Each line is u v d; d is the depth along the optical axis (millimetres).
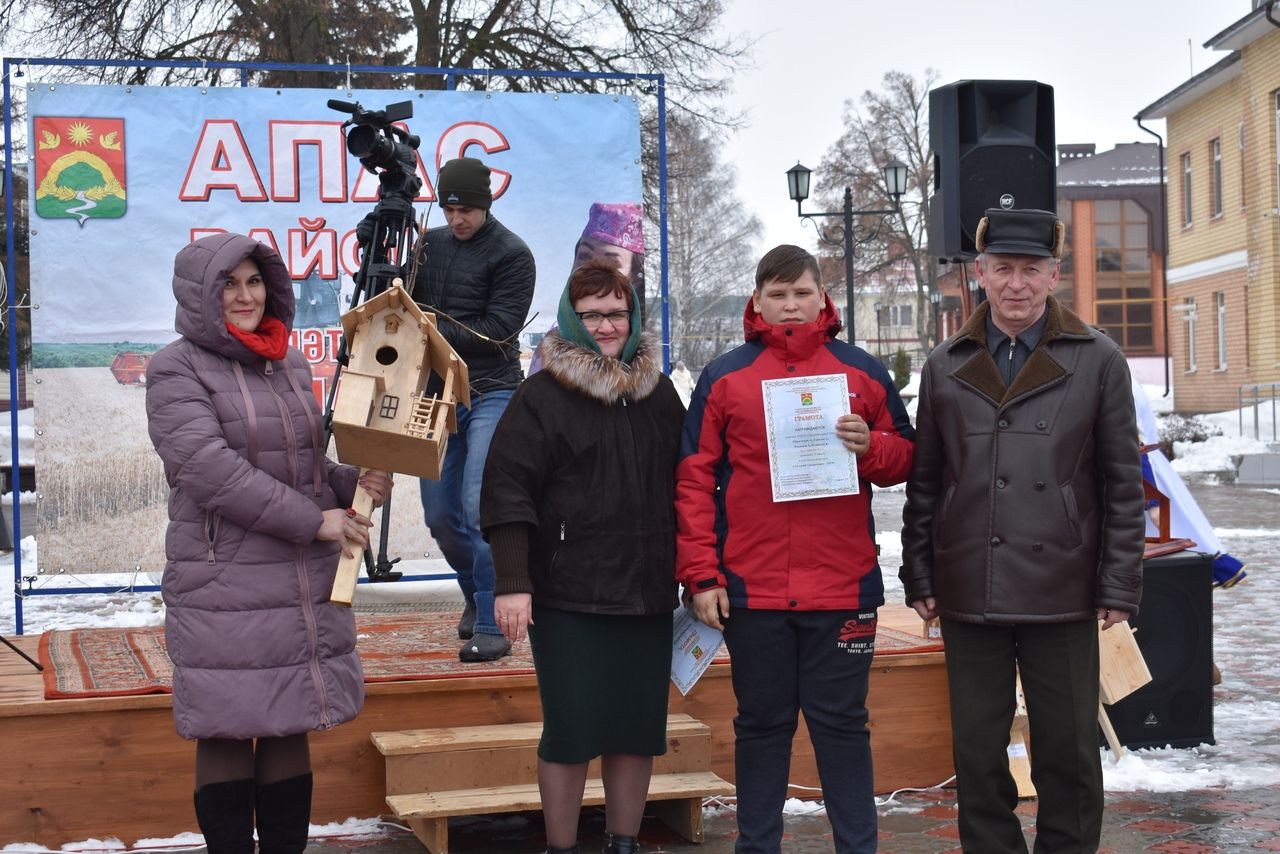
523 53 18719
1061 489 3559
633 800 3848
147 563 6984
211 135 6992
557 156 7355
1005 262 3602
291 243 7094
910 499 3830
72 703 4242
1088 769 3590
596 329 3771
